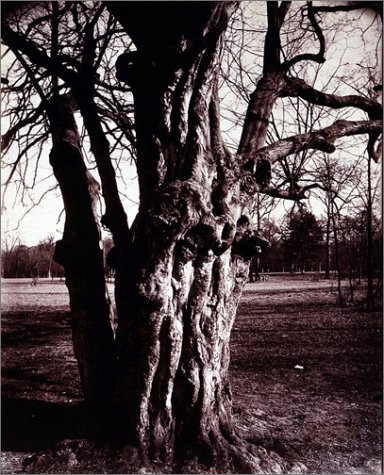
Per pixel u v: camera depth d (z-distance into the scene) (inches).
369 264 509.0
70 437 194.5
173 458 171.2
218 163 195.2
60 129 231.5
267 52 248.2
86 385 209.6
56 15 270.1
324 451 204.7
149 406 173.9
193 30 198.2
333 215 481.4
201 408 175.8
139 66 205.3
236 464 169.5
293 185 287.3
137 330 175.6
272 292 617.9
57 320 477.7
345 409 268.8
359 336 406.9
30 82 275.4
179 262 175.2
